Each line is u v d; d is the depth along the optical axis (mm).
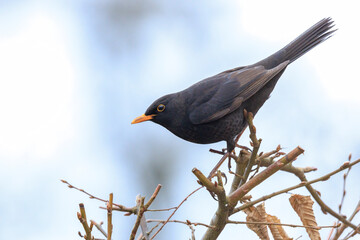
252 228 6480
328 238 6164
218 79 10102
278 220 6664
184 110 9914
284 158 5676
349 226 6055
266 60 10531
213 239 6250
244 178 6836
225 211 5992
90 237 4742
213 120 9664
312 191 6504
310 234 6461
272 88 10195
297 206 6555
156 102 10008
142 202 4844
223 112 9594
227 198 5863
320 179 5660
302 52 10562
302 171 7461
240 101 9648
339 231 6059
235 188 7582
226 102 9656
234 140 10117
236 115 9859
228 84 9852
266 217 6672
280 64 9914
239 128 9969
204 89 9922
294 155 5641
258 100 10094
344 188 6340
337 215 6215
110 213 4621
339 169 5535
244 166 7535
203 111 9688
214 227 5746
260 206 6535
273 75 9695
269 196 5879
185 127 9992
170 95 10094
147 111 10055
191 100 9898
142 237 6301
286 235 6602
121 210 6312
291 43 10594
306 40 10578
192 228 5957
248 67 10500
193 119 9734
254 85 9750
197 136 10055
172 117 9977
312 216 6465
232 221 6133
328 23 10633
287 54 10531
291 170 7414
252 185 5816
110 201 4637
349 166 5512
